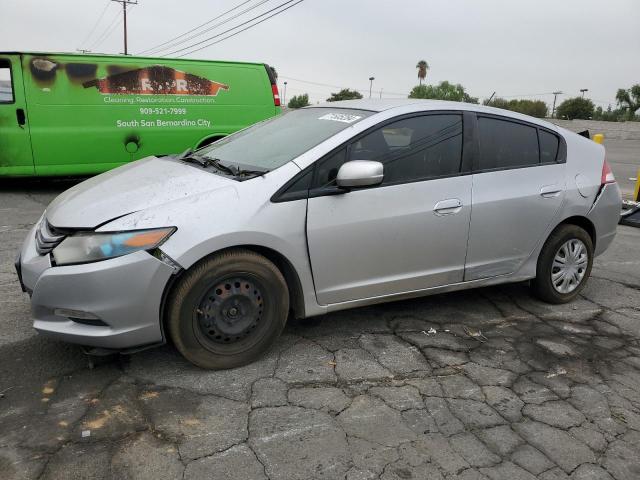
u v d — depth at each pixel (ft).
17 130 26.43
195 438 8.58
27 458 7.94
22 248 10.78
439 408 9.80
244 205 10.12
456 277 12.90
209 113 30.12
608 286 16.89
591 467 8.51
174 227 9.56
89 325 9.55
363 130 11.57
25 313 12.67
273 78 31.76
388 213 11.51
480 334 12.87
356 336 12.35
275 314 10.83
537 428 9.41
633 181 44.39
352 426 9.12
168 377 10.24
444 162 12.41
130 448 8.27
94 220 9.57
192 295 9.89
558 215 14.02
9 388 9.66
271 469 8.00
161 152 29.40
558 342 12.71
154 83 28.63
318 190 10.84
